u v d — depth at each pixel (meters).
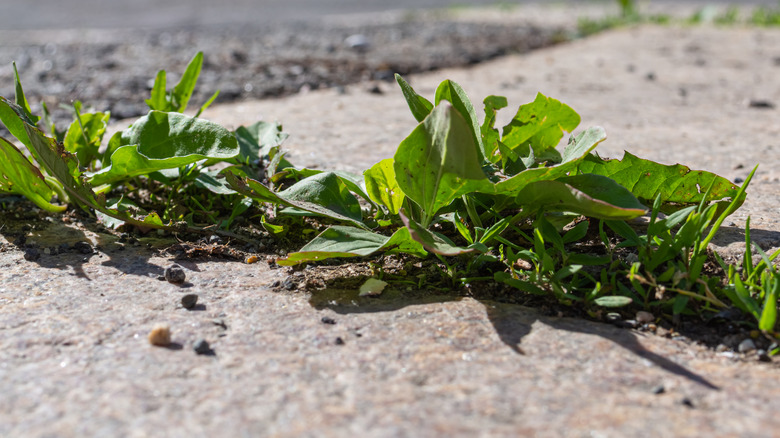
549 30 1.69
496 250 0.46
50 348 0.39
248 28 1.71
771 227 0.49
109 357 0.39
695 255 0.42
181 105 0.56
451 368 0.38
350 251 0.43
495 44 1.40
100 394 0.37
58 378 0.38
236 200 0.51
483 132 0.49
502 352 0.39
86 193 0.47
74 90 0.90
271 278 0.45
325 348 0.39
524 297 0.43
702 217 0.43
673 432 0.35
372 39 1.46
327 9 2.39
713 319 0.41
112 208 0.50
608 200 0.42
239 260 0.47
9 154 0.48
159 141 0.48
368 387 0.37
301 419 0.36
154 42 1.40
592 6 2.57
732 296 0.41
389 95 0.90
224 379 0.38
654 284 0.42
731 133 0.70
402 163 0.43
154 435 0.35
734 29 1.71
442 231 0.48
